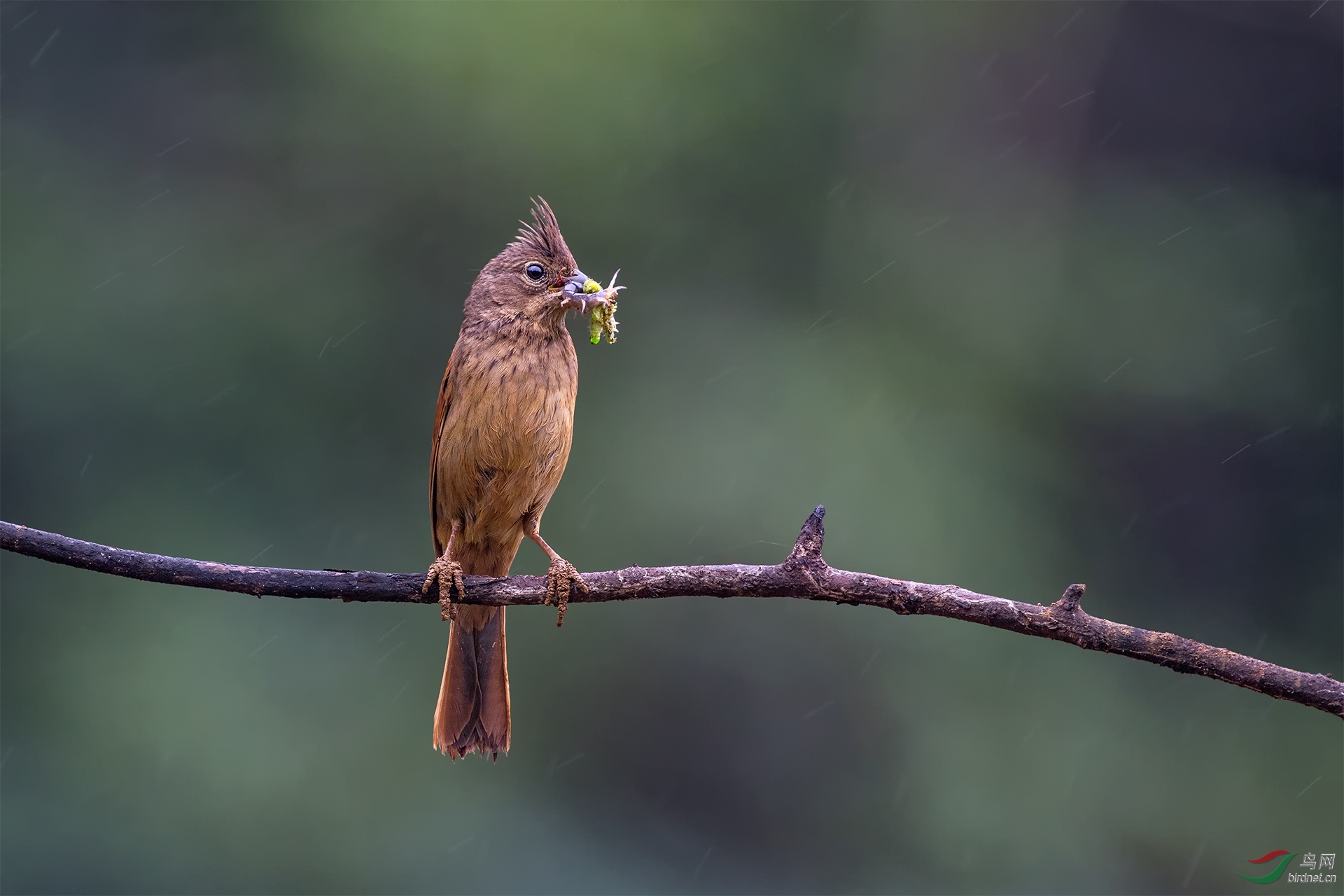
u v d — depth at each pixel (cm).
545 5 1617
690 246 1658
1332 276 1930
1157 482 1738
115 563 544
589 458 1559
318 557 1477
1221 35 2114
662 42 1642
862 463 1571
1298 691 463
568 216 1603
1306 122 2072
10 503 1435
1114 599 1664
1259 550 1738
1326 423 1789
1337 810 1441
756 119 1689
